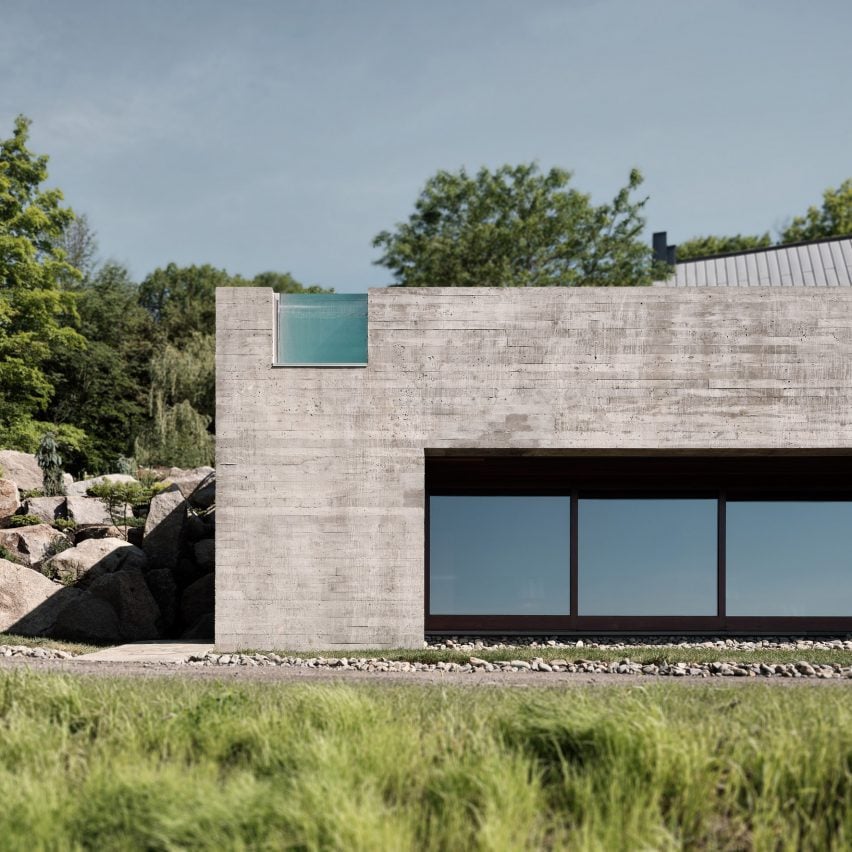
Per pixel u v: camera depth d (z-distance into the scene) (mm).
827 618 15117
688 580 15148
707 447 12672
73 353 38844
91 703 6750
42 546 18000
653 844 4223
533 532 15180
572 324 12781
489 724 5816
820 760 4914
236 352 12836
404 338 12820
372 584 12602
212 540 17141
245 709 6363
